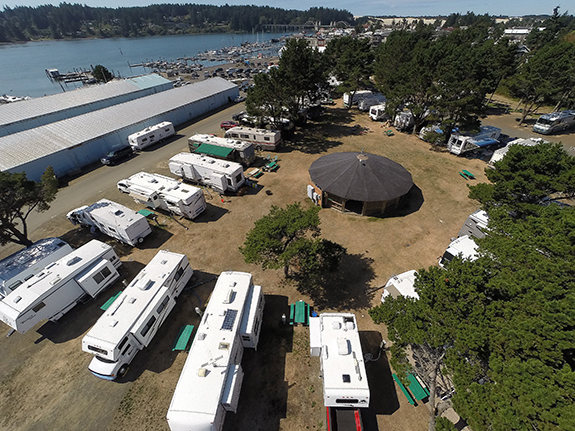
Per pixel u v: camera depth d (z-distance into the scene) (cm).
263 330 1909
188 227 2872
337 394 1345
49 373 1705
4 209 2239
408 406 1516
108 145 4350
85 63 14462
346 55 6097
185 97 5816
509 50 5762
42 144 3772
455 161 3950
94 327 1655
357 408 1410
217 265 2433
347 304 2077
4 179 2166
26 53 18162
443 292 1270
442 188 3375
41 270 2089
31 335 1922
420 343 1184
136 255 2550
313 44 17312
